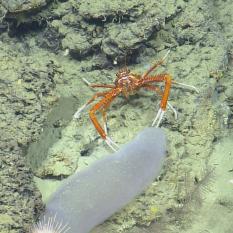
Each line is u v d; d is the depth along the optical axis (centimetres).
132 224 110
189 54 119
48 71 114
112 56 118
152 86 115
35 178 111
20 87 111
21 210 101
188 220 112
